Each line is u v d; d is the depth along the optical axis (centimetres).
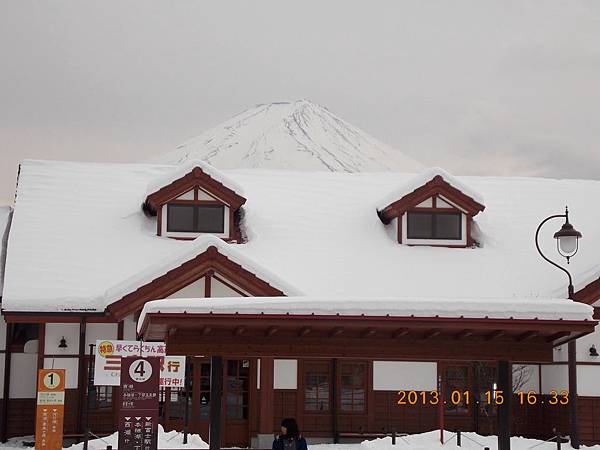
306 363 2861
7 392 2894
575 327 1612
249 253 3017
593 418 2859
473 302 1611
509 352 1731
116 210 3198
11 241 2947
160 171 3481
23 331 3002
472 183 3584
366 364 2881
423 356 1723
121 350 2194
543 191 3556
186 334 1683
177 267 2655
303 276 2936
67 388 2747
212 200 3094
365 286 2928
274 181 3506
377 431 2861
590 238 3253
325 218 3275
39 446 2256
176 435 2491
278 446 1712
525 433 2939
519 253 3164
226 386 2775
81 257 2927
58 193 3247
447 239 3192
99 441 2462
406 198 3159
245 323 1584
